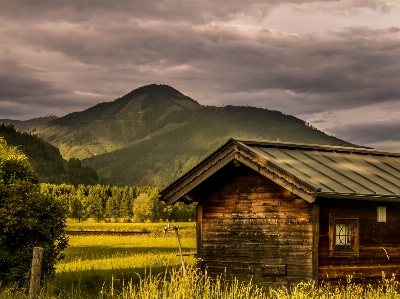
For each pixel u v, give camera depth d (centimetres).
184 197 2089
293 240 1844
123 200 19288
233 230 1994
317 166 1967
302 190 1708
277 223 1888
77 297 1805
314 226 1794
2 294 1653
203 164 1989
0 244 1886
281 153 2005
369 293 1703
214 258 2025
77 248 4803
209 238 2052
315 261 1783
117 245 5203
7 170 2078
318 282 1777
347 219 1870
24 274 1853
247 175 1988
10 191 1950
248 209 1967
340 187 1780
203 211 2086
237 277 1953
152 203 15612
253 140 1988
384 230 1953
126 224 12581
